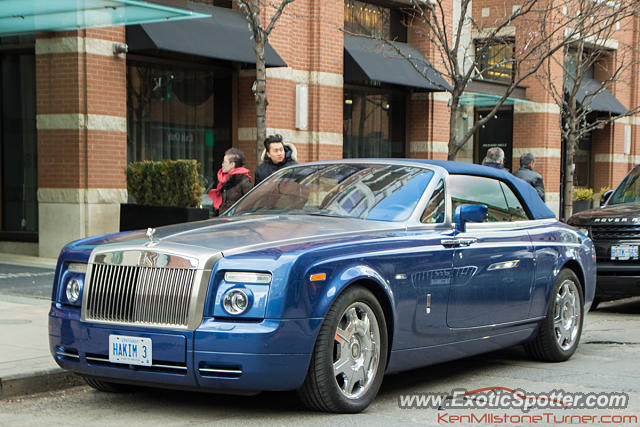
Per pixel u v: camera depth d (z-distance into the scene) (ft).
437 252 18.74
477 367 22.53
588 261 24.94
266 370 15.24
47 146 43.52
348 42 57.62
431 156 64.08
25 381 18.62
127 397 18.45
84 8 38.70
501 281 20.80
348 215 19.29
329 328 15.99
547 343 22.91
